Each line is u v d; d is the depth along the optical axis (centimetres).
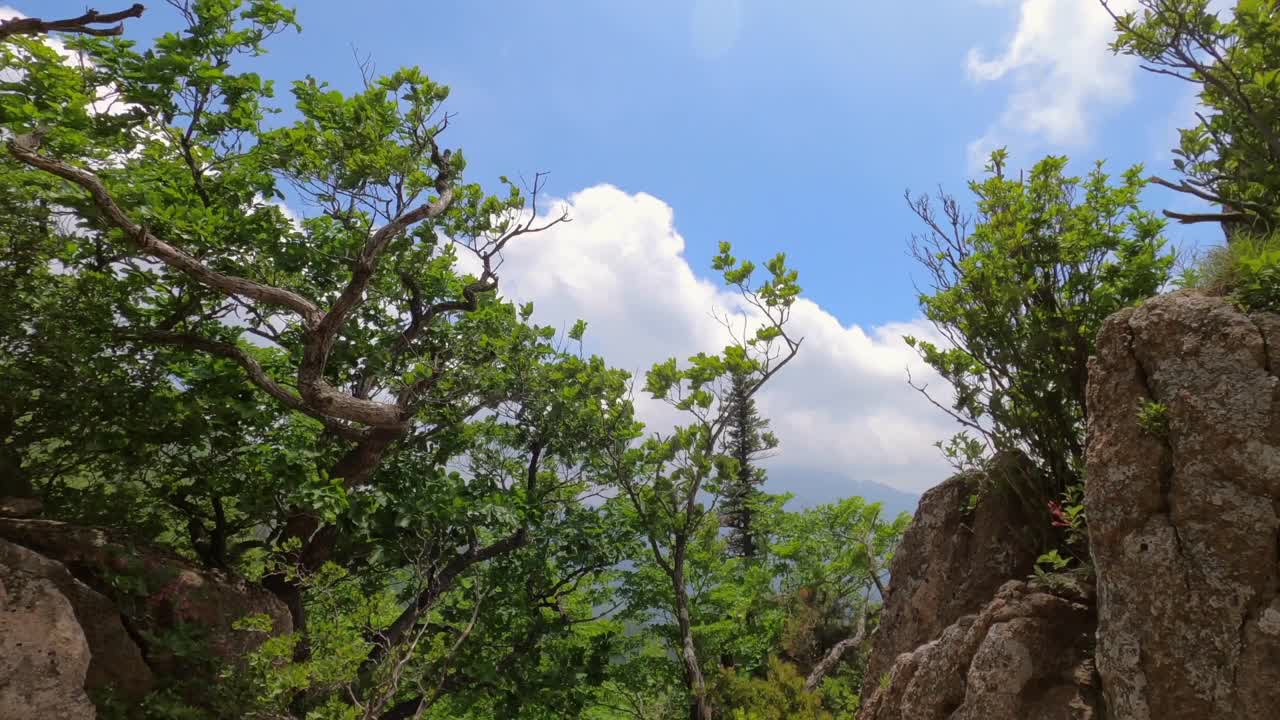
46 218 1076
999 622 604
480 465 1958
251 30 1277
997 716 557
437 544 1588
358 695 1214
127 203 1164
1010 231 780
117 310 1235
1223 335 487
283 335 1441
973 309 811
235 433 1314
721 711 1509
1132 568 506
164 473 1268
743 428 3475
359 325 1579
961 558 818
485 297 1869
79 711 687
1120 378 549
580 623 2059
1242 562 445
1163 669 470
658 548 2139
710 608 2322
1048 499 750
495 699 1673
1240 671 430
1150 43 661
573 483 2078
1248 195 679
